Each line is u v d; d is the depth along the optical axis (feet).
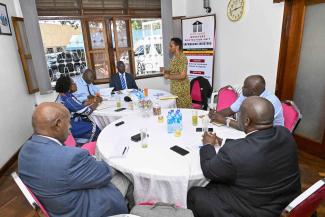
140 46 15.17
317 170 8.02
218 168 3.65
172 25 14.78
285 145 3.51
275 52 9.95
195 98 11.23
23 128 11.12
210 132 5.39
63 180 3.32
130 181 4.59
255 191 3.50
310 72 8.94
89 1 13.09
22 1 11.18
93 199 3.76
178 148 4.97
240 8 11.32
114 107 8.64
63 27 12.96
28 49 11.99
